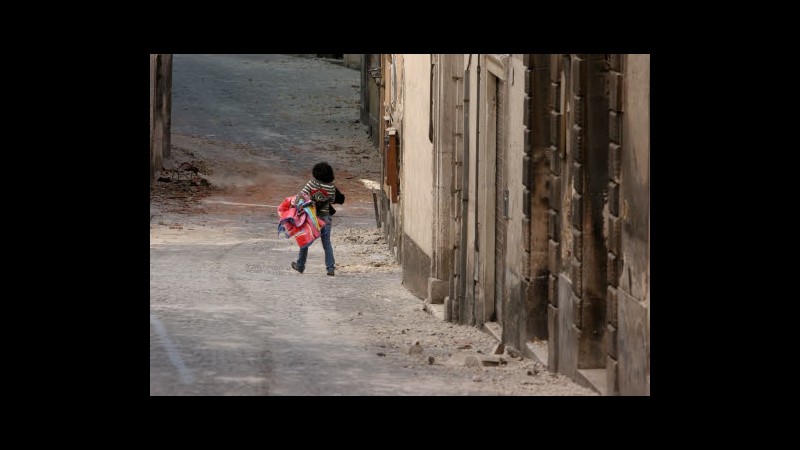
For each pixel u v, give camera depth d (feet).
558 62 86.43
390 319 122.21
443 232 131.03
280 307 123.85
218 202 237.45
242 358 85.51
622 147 71.10
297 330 106.83
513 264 100.53
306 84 364.17
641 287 66.95
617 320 72.13
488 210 112.98
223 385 73.61
